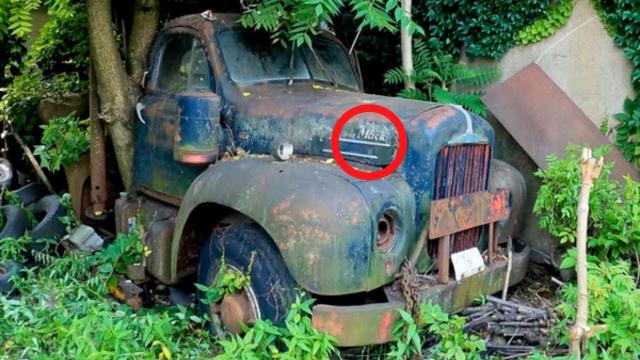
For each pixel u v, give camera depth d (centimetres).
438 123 367
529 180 531
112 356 340
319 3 420
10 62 691
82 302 421
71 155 549
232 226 384
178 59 472
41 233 529
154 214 475
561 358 333
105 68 490
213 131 416
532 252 501
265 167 371
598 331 331
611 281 368
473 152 389
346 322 333
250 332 332
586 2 538
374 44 648
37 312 399
